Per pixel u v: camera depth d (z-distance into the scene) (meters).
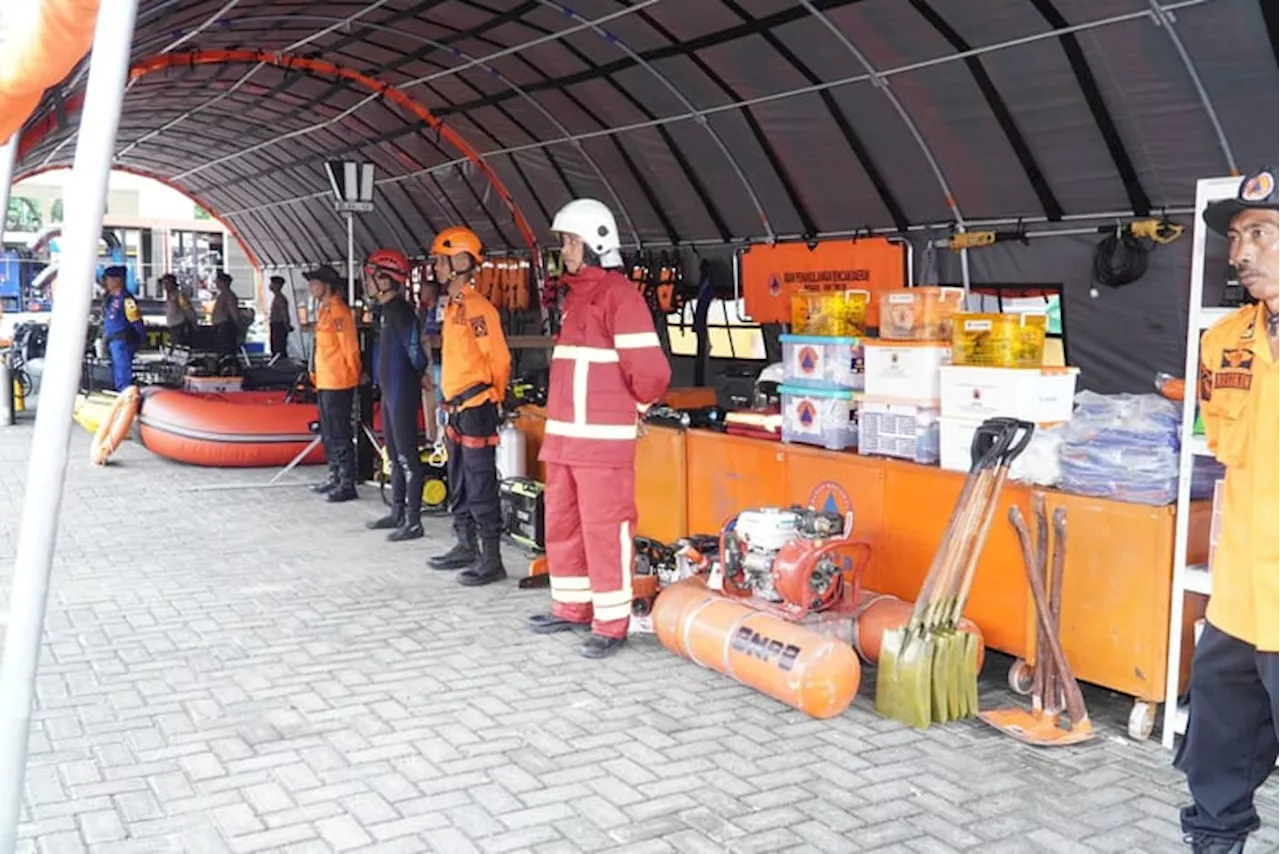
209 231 27.27
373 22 9.80
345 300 9.30
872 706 4.46
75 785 3.62
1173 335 6.84
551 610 5.57
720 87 8.70
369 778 3.71
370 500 8.92
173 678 4.68
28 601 2.08
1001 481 4.25
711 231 10.80
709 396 7.52
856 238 9.02
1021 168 7.29
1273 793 3.67
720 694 4.57
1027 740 4.08
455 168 13.96
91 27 2.21
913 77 7.24
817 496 5.47
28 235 23.91
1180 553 3.95
